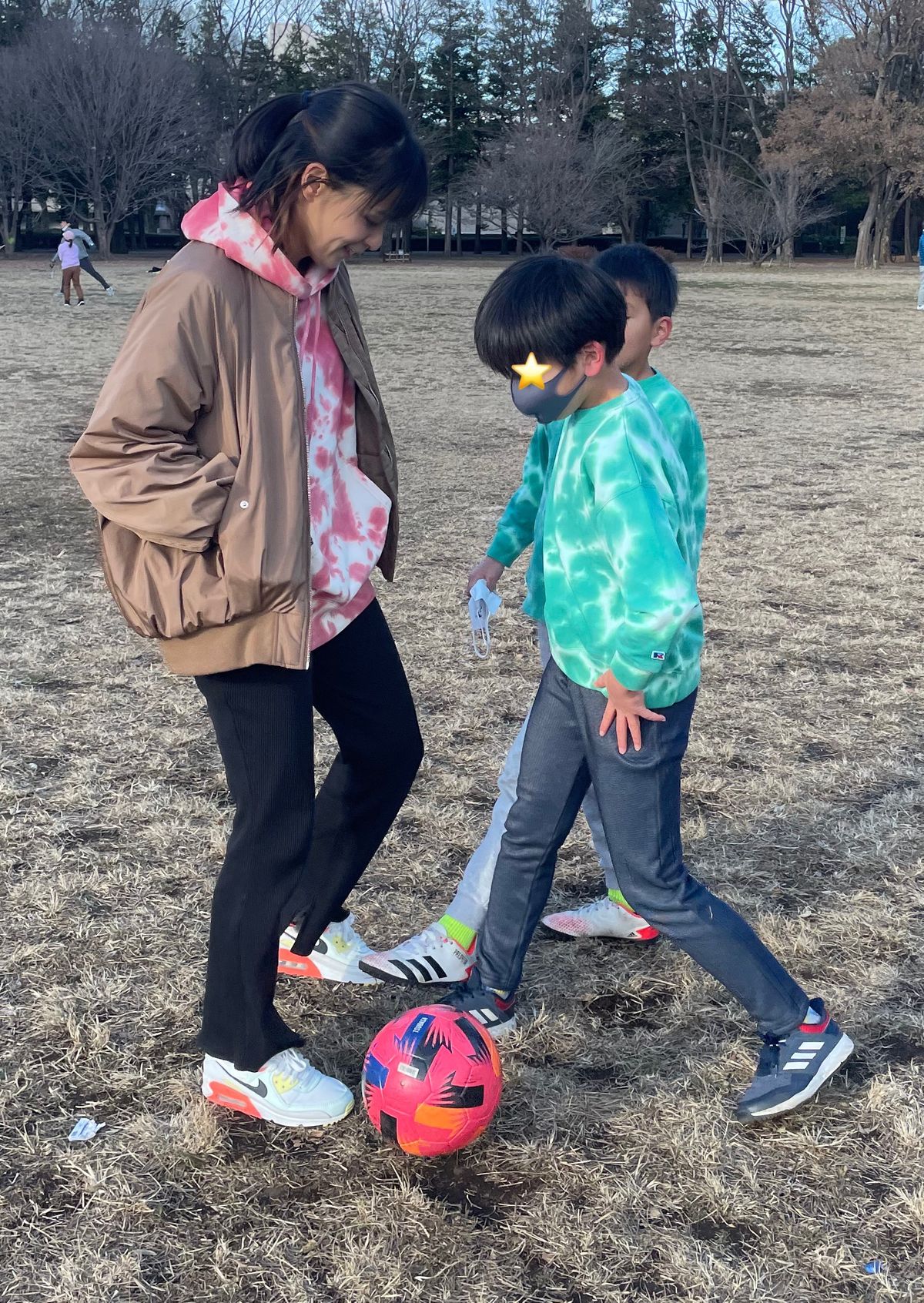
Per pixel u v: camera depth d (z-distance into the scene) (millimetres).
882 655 5191
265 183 1956
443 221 66062
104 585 6113
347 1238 2031
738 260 56500
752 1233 2045
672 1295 1919
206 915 3086
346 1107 2330
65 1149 2248
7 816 3607
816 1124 2314
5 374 14227
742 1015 2676
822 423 11859
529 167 51062
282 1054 2322
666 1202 2111
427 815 3646
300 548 2061
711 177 52750
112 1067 2496
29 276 33406
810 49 51656
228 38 55438
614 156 52188
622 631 2043
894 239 62344
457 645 5262
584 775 2354
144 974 2824
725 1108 2354
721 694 4719
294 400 2070
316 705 2523
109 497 1994
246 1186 2156
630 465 2066
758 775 3963
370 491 2443
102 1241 2027
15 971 2834
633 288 2518
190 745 4168
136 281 31297
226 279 2010
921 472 9336
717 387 14344
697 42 55938
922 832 3549
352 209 1995
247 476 2037
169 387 1969
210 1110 2354
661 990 2797
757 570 6543
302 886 2662
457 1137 2131
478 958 2543
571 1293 1923
